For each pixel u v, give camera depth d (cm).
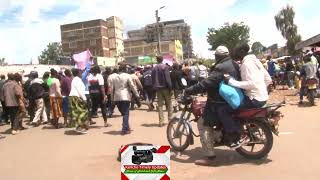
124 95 1231
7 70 2912
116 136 1223
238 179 739
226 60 843
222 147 986
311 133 1095
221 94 811
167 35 13062
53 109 1477
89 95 1459
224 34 9012
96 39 13050
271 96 2127
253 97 833
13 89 1402
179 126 953
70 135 1302
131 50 12456
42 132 1402
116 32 13475
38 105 1580
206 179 747
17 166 930
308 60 1670
